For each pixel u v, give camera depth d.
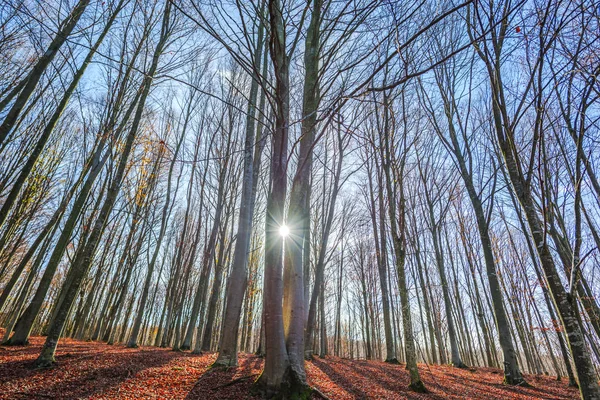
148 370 8.18
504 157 5.29
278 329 5.86
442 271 18.31
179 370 8.53
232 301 9.94
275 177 6.25
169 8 10.53
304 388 5.55
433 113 11.40
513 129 4.92
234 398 5.84
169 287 24.16
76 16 6.44
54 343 7.68
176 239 26.47
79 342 16.62
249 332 26.78
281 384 5.57
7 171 11.91
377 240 17.19
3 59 9.45
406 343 9.41
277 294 6.00
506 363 11.22
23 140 12.42
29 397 5.70
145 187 15.45
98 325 23.39
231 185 17.75
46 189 14.11
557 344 24.20
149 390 6.65
